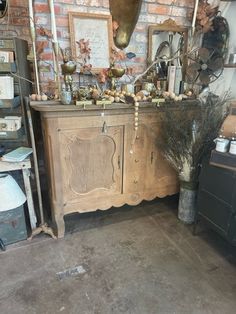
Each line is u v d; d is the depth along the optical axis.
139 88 2.03
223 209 1.61
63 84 1.85
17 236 1.79
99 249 1.75
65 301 1.36
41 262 1.63
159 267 1.61
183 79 2.13
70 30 1.80
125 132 1.82
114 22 1.89
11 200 1.67
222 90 2.11
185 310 1.32
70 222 2.05
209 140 1.77
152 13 2.01
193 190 1.95
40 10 1.71
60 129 1.62
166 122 1.84
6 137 1.82
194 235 1.92
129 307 1.33
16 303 1.35
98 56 1.92
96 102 1.60
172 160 1.93
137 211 2.22
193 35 2.07
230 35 1.98
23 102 1.86
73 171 1.77
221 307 1.34
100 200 1.93
